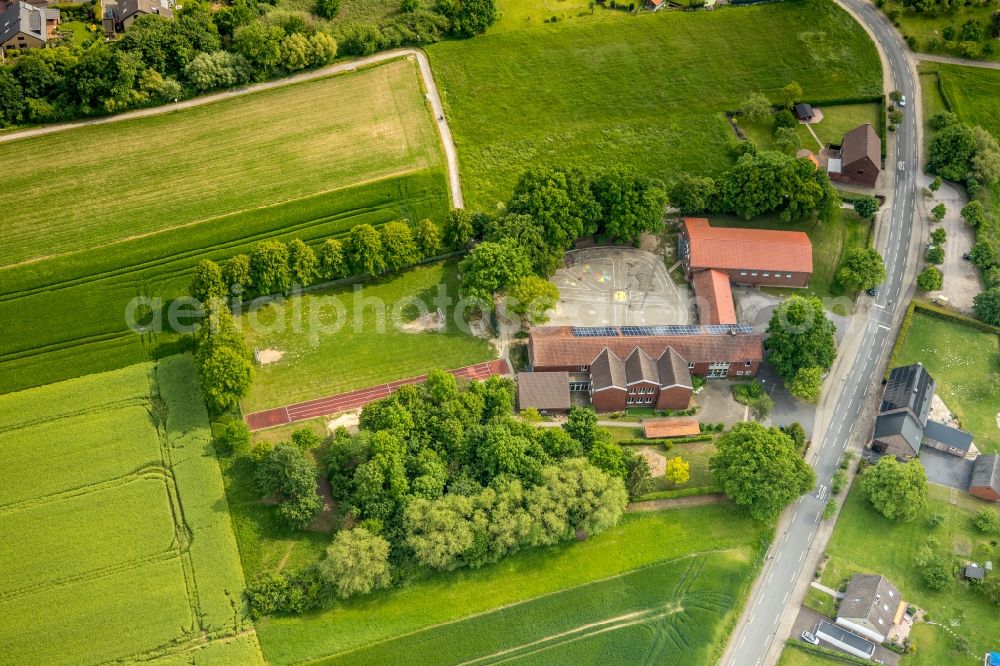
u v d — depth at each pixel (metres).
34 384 185.62
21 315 194.38
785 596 161.75
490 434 170.00
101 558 162.12
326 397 186.12
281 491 166.75
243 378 178.25
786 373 187.00
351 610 158.38
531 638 156.00
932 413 185.50
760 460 166.62
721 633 157.38
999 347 196.38
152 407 182.12
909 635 155.75
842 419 185.88
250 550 163.88
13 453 174.88
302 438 171.75
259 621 156.12
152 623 154.75
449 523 158.62
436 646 154.38
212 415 181.25
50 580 159.12
